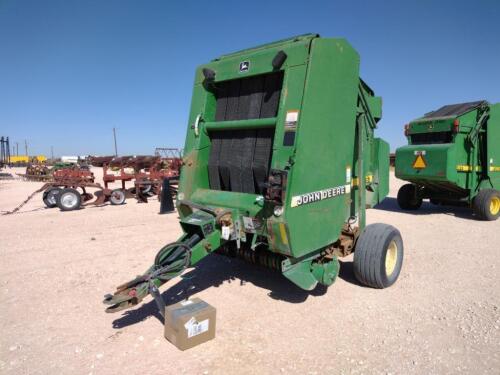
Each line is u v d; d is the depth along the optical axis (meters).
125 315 4.48
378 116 5.87
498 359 3.59
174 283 5.52
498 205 10.94
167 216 11.40
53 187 14.03
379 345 3.84
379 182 6.12
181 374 3.32
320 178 4.35
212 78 5.06
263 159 4.59
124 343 3.84
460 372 3.39
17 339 3.93
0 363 3.49
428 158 10.65
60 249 7.39
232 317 4.43
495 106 11.43
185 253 4.06
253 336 3.99
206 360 3.54
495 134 11.54
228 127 4.89
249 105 4.86
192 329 3.73
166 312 3.83
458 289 5.36
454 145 10.45
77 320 4.35
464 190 11.37
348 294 5.15
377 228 5.31
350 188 5.01
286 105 4.14
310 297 5.03
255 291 5.22
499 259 6.83
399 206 13.12
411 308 4.71
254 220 4.33
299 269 4.43
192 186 5.18
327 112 4.34
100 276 5.84
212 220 4.24
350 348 3.78
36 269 6.16
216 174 5.21
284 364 3.49
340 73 4.50
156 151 18.30
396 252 5.48
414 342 3.90
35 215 11.63
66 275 5.88
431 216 11.59
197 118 5.14
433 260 6.76
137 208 13.21
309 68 4.05
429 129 10.98
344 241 5.24
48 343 3.85
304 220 4.18
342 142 4.67
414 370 3.41
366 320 4.39
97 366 3.45
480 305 4.81
